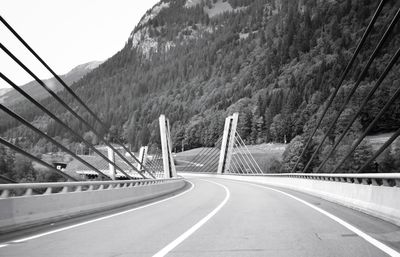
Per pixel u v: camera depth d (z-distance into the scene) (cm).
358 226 968
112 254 689
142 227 1015
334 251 676
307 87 19150
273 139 17175
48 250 729
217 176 7900
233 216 1220
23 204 1049
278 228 955
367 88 12106
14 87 1517
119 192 1778
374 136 11388
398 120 11569
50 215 1161
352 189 1530
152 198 2275
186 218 1192
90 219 1213
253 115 19200
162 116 7869
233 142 7944
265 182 4616
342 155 8906
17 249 741
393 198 1067
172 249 722
